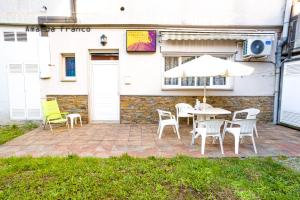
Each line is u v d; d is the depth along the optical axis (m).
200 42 8.12
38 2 7.78
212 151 5.18
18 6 7.77
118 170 4.04
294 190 3.36
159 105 8.32
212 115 6.35
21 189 3.36
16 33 7.91
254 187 3.45
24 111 8.23
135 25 7.98
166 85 8.44
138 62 8.14
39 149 5.31
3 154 4.96
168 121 6.37
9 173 3.88
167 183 3.58
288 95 7.84
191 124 8.25
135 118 8.34
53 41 7.96
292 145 5.68
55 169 4.01
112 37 8.02
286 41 7.88
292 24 7.63
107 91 8.51
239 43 8.16
